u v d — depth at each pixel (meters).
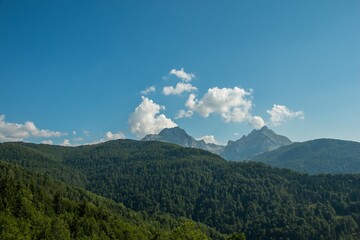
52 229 195.75
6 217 183.25
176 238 120.56
